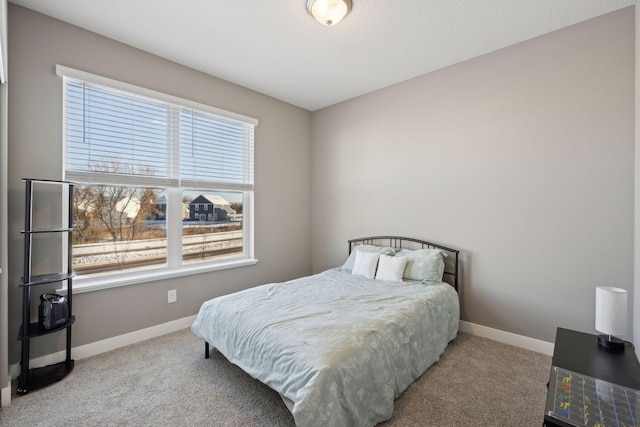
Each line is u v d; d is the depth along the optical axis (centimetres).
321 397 129
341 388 138
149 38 243
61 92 221
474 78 277
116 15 215
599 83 217
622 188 209
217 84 315
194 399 181
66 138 226
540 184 243
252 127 350
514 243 257
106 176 244
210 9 209
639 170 180
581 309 226
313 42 250
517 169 254
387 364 166
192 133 299
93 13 213
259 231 360
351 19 219
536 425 160
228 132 330
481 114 273
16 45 204
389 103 340
